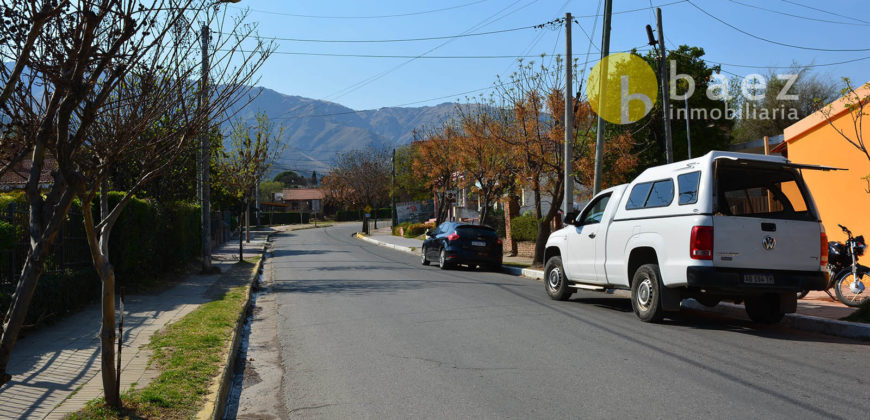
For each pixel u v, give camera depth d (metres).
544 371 6.50
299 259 26.48
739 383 5.91
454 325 9.34
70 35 3.54
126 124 4.24
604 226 10.56
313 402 5.67
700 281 8.23
